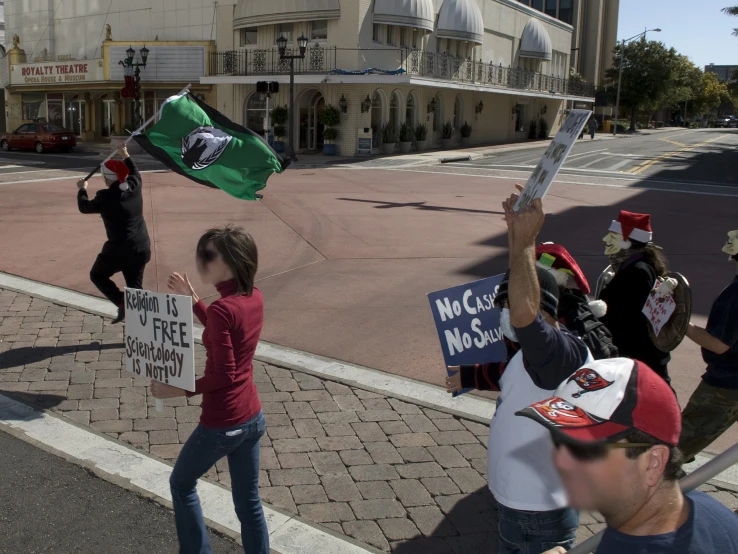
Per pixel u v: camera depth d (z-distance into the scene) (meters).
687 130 83.06
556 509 2.56
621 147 41.22
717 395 3.88
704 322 7.84
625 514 1.61
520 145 41.78
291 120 28.34
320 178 22.09
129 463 4.62
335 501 4.23
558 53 52.91
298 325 7.56
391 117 34.09
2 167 23.39
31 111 40.78
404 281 9.40
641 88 68.88
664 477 1.59
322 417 5.34
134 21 36.38
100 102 38.62
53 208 14.61
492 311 3.62
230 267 3.21
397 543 3.84
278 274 9.74
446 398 5.69
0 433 5.00
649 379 1.61
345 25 30.36
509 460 2.62
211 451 3.23
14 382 5.89
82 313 7.82
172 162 5.54
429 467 4.63
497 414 2.72
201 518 3.37
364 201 16.75
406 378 6.12
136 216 6.53
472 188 19.86
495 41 43.06
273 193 17.88
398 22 31.36
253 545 3.42
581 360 2.46
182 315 3.21
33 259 10.28
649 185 21.70
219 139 5.43
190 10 34.56
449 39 37.72
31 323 7.43
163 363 3.34
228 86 33.53
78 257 10.40
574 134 2.52
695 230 13.77
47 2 38.94
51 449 4.79
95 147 34.62
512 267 2.41
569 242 12.41
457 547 3.81
